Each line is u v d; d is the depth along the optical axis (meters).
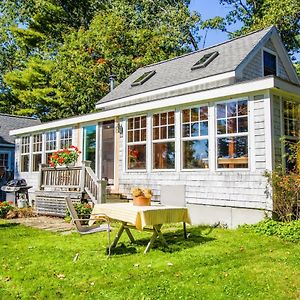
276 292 4.10
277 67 11.66
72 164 11.54
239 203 8.02
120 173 10.93
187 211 6.30
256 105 7.88
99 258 5.68
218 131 8.52
